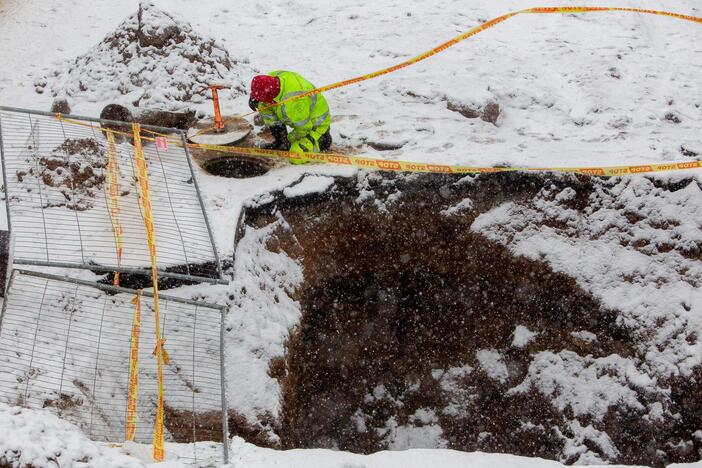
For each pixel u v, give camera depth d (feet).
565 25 47.70
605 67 41.78
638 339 30.12
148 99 37.35
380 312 33.65
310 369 31.76
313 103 31.09
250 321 25.27
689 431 28.81
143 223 26.43
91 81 39.45
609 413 29.81
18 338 21.52
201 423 21.91
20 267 23.80
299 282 29.91
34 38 45.42
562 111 38.34
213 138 31.99
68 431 12.64
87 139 28.53
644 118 37.32
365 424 33.17
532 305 32.30
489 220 32.42
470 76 40.55
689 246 30.63
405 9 49.55
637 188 31.76
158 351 18.44
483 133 36.01
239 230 27.89
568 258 31.68
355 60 43.34
